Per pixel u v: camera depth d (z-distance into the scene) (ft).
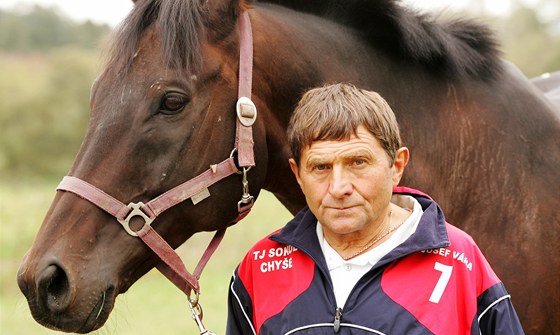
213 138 9.11
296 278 8.33
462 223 10.94
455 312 7.80
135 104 8.80
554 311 10.89
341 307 7.92
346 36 10.96
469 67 11.31
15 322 29.07
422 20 11.29
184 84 8.86
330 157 7.79
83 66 132.77
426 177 10.79
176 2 9.07
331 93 8.11
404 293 7.83
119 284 8.82
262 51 9.80
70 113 129.90
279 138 10.12
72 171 8.85
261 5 10.71
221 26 9.32
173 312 30.45
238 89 9.32
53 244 8.45
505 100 11.29
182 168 8.95
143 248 8.95
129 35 9.05
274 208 54.90
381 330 7.69
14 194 79.92
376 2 10.92
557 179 11.05
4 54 189.98
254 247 8.87
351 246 8.31
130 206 8.74
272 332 8.23
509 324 7.86
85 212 8.63
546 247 10.75
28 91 135.85
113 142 8.77
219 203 9.29
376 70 10.91
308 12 11.12
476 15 12.28
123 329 27.53
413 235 7.98
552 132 11.32
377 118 7.90
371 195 7.84
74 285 8.31
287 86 10.07
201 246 42.16
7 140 127.65
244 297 8.84
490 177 10.91
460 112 11.14
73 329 8.42
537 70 58.95
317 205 7.98
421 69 11.23
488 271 8.14
